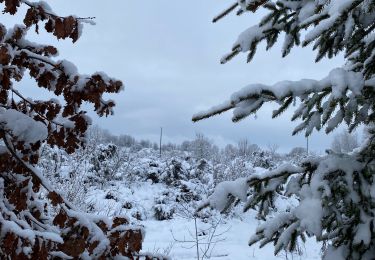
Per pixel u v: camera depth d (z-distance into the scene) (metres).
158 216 13.97
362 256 2.85
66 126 2.92
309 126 2.91
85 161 11.46
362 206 2.84
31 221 2.85
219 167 18.02
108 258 2.66
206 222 13.18
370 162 2.96
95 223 2.71
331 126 2.77
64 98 2.75
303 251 9.79
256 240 3.22
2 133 2.53
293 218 3.00
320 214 2.66
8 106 2.78
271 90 2.59
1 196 2.57
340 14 2.43
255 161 22.52
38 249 2.21
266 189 3.07
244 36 3.27
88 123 2.88
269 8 3.17
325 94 2.82
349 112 2.70
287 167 3.01
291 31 3.21
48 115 2.92
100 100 2.84
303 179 3.05
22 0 2.49
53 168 9.70
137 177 18.28
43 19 2.53
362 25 2.91
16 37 2.71
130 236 2.64
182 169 18.59
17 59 2.72
